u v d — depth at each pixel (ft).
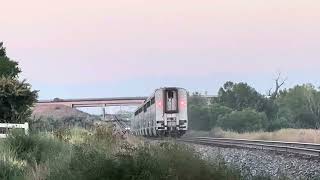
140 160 48.75
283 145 126.21
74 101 593.83
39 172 62.80
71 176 51.19
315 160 91.97
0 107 132.98
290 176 73.05
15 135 87.92
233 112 345.72
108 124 116.26
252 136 200.75
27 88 137.08
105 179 46.83
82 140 100.73
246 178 59.77
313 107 401.08
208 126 352.08
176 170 49.37
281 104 437.58
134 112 300.61
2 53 199.93
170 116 196.54
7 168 68.74
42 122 143.95
